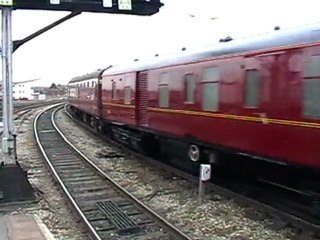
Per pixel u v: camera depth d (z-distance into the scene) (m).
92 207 9.35
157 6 10.05
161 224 8.03
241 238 7.39
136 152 16.41
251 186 10.98
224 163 10.88
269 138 8.26
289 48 7.72
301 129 7.45
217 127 9.98
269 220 8.14
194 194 10.28
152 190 10.93
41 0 9.40
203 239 7.38
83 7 9.69
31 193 9.78
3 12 9.30
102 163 14.78
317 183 8.16
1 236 7.23
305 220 8.01
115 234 7.67
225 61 9.61
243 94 8.98
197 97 10.80
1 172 9.55
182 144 13.10
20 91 110.12
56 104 68.38
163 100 12.83
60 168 13.80
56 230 8.02
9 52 9.49
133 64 16.16
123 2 9.80
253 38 9.02
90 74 26.53
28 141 20.94
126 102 16.48
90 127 27.27
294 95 7.60
